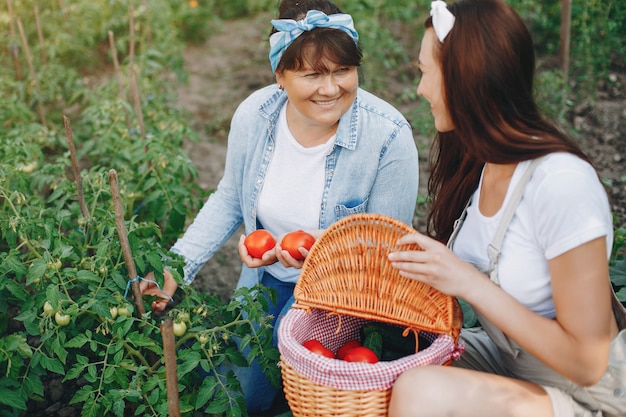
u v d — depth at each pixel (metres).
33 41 5.90
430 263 1.96
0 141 3.58
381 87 5.55
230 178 2.81
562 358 1.89
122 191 3.26
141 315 2.50
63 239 2.69
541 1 5.82
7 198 2.65
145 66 5.01
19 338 2.33
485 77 1.85
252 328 2.49
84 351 2.83
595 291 1.83
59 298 2.40
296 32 2.23
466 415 1.91
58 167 3.36
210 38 7.45
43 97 4.60
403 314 2.11
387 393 1.98
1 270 2.44
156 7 6.54
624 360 1.96
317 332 2.39
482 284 1.94
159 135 3.88
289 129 2.55
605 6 5.39
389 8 6.05
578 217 1.81
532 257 1.96
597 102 5.07
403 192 2.59
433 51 1.96
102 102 3.95
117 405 2.33
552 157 1.88
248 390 2.74
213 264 3.88
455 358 2.13
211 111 5.64
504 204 1.98
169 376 2.10
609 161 4.48
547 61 5.55
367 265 2.14
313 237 2.42
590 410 2.03
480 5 1.86
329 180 2.56
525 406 1.94
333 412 2.01
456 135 2.18
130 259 2.42
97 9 6.57
